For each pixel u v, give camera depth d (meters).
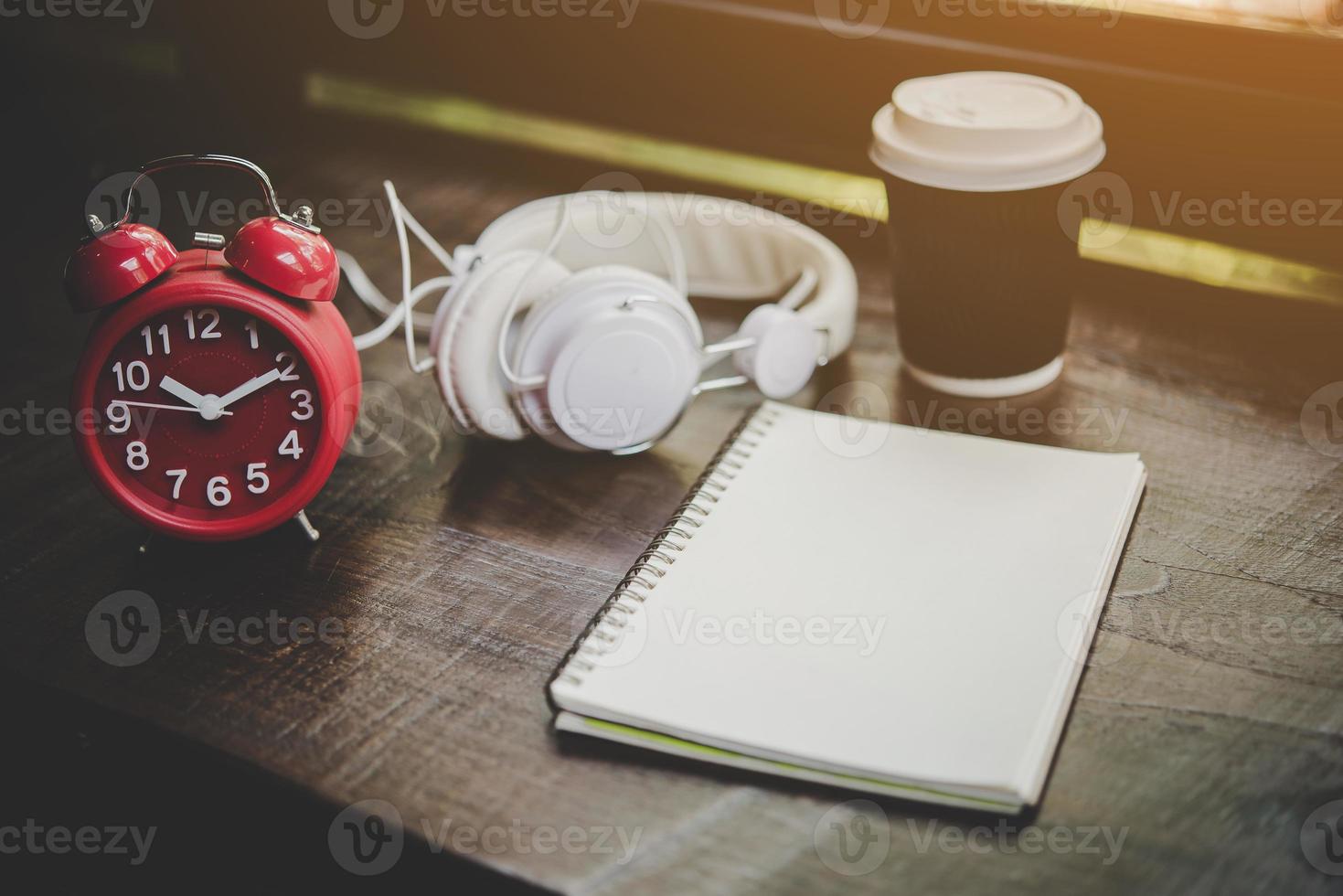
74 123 1.30
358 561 0.73
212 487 0.71
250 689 0.65
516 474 0.80
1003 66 0.95
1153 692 0.61
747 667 0.62
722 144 1.12
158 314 0.68
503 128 1.21
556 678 0.61
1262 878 0.52
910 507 0.72
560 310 0.74
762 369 0.80
